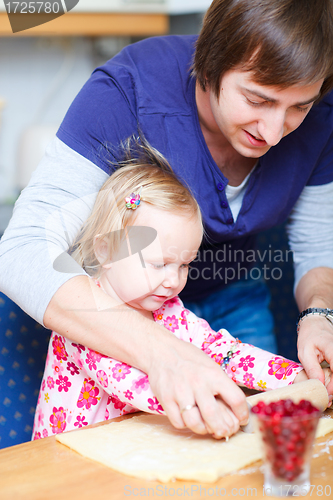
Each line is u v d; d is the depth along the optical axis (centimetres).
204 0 212
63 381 89
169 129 91
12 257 77
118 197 89
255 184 100
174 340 71
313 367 81
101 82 91
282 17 69
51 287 74
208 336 100
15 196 233
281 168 102
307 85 73
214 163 94
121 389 74
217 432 63
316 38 70
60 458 63
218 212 98
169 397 65
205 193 96
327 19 71
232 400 64
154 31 222
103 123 87
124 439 67
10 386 109
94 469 60
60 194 84
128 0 212
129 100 90
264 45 69
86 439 67
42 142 224
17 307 110
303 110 80
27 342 111
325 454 62
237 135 83
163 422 75
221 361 92
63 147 86
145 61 94
